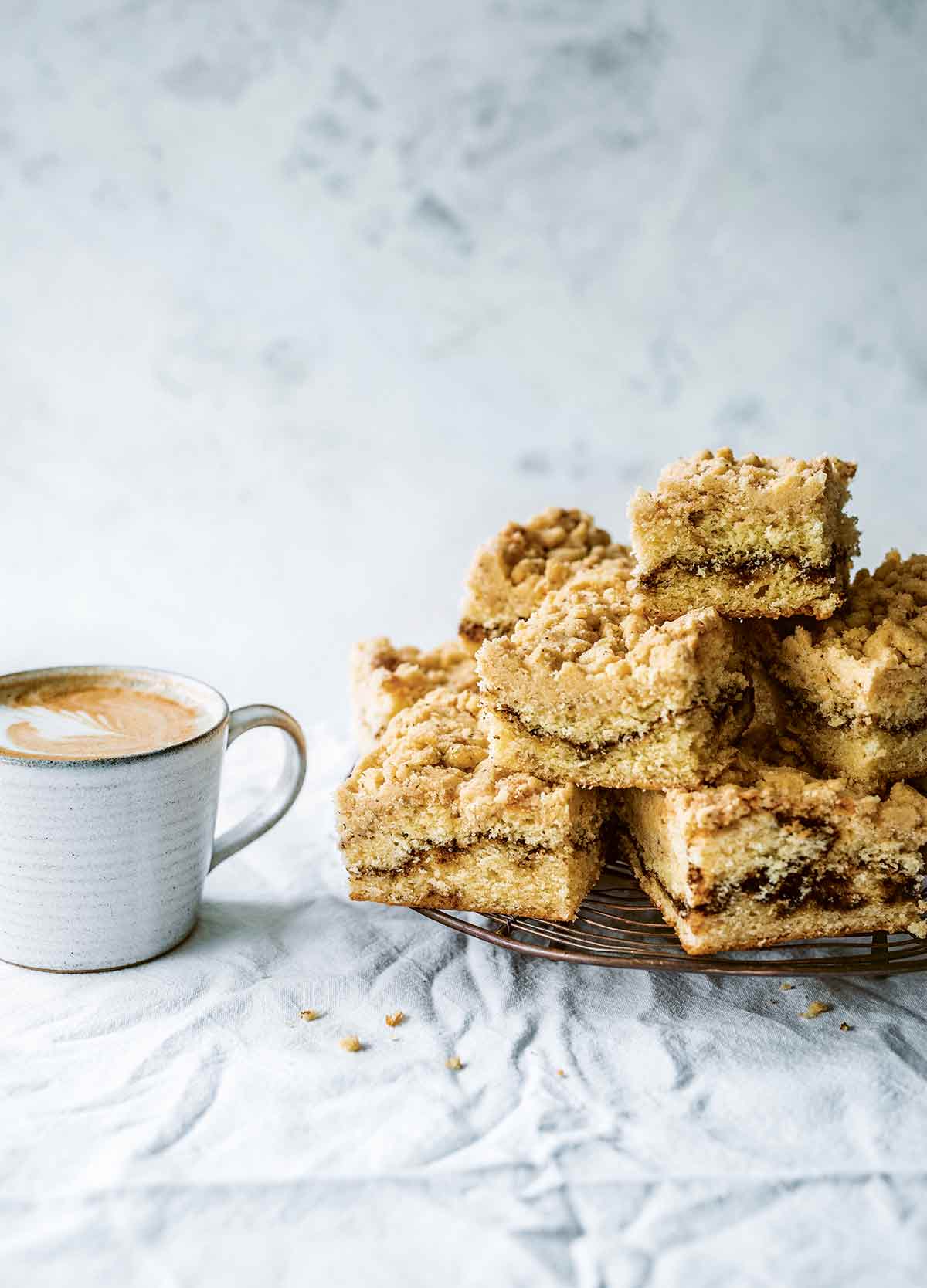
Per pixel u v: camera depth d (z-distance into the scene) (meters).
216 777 0.64
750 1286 0.51
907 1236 0.52
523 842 0.63
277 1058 0.59
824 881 0.61
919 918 0.62
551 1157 0.55
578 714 0.64
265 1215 0.53
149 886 0.63
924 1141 0.55
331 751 0.84
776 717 0.68
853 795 0.61
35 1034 0.60
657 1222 0.53
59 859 0.61
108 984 0.63
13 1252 0.52
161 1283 0.51
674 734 0.63
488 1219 0.53
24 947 0.63
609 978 0.64
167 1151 0.55
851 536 0.71
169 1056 0.59
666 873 0.63
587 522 0.80
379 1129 0.56
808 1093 0.58
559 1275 0.51
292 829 0.75
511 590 0.75
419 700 0.72
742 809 0.60
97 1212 0.53
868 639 0.66
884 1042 0.60
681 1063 0.59
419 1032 0.61
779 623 0.69
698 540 0.67
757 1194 0.54
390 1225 0.53
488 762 0.65
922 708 0.64
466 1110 0.57
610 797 0.68
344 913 0.68
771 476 0.67
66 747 0.63
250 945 0.66
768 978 0.64
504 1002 0.62
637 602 0.68
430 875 0.65
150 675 0.68
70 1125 0.56
